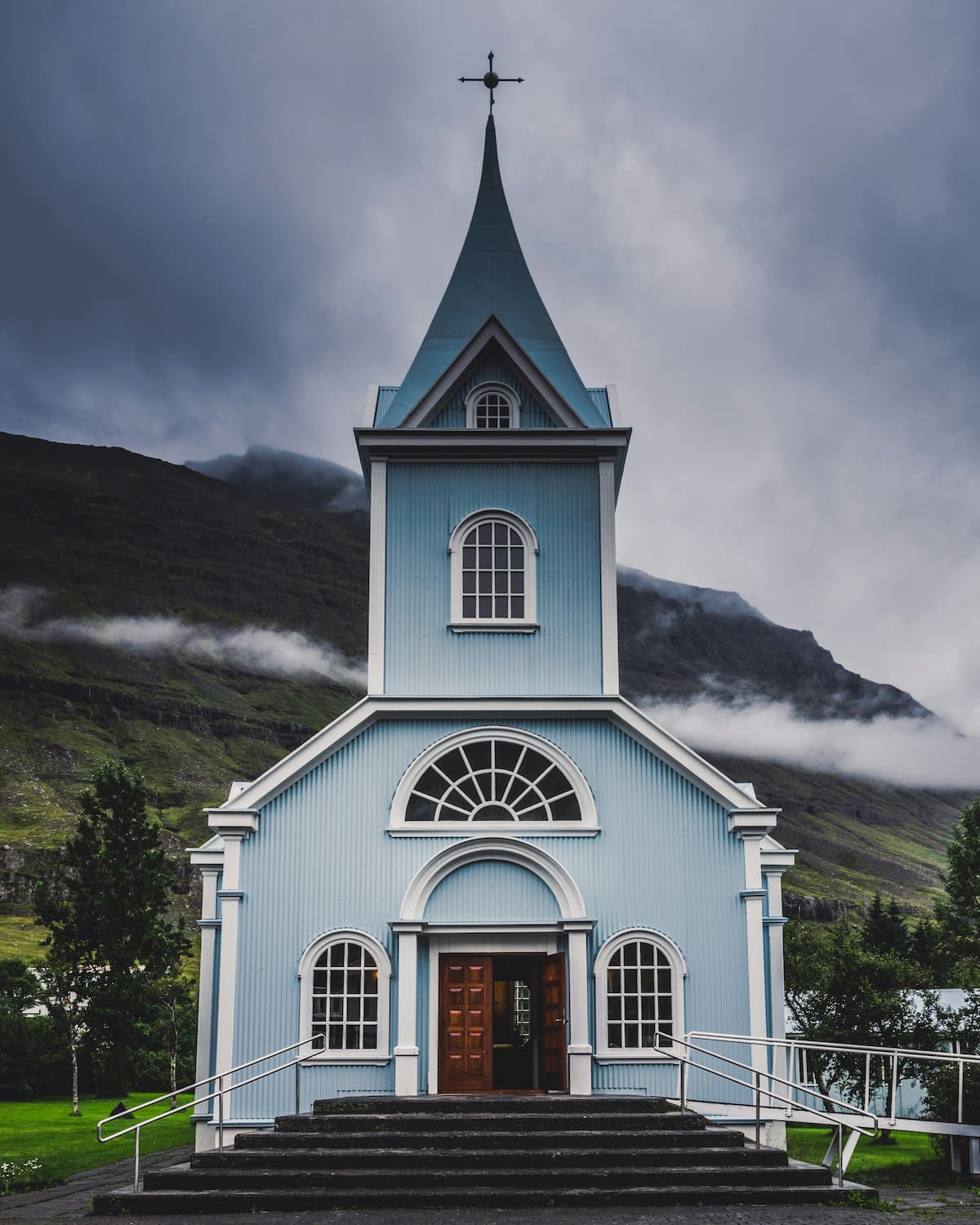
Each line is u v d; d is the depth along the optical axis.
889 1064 40.31
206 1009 27.12
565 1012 25.28
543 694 27.56
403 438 28.75
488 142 32.88
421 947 25.95
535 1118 21.95
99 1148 37.16
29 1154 35.09
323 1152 20.59
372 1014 25.58
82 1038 60.41
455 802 26.78
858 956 42.69
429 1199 19.06
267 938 25.78
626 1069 25.25
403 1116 22.20
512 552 28.78
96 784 63.62
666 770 26.91
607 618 28.28
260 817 26.42
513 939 25.98
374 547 28.58
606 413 30.75
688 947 25.94
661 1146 21.17
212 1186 19.73
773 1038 25.91
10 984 89.38
